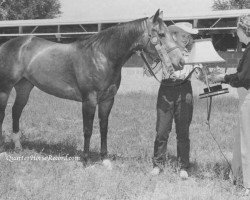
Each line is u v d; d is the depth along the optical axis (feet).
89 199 15.49
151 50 18.07
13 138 23.61
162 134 18.66
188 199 15.83
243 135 16.21
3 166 19.30
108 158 20.65
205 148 25.11
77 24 71.05
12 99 54.13
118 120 35.35
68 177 18.06
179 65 17.35
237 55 64.13
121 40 18.56
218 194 16.46
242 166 16.42
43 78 21.01
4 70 22.03
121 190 16.56
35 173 18.95
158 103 18.45
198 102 50.83
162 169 19.49
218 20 62.59
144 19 18.38
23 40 22.11
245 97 16.17
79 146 25.22
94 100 19.43
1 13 148.66
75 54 19.76
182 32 17.85
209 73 17.49
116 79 19.49
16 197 15.60
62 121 35.19
